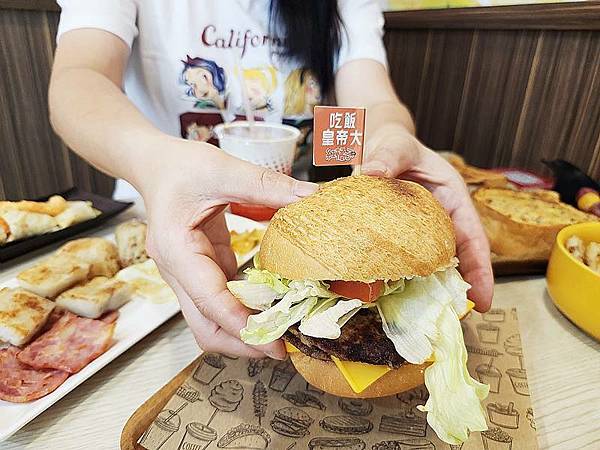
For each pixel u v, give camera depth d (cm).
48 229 134
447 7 182
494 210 120
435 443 76
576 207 131
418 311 74
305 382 88
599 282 91
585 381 89
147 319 100
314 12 150
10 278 118
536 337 100
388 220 69
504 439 76
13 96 216
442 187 99
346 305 70
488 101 176
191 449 74
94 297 99
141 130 94
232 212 151
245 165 79
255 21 155
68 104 105
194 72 155
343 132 81
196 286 76
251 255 124
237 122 153
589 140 141
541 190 137
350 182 75
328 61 159
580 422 80
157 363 92
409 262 67
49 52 219
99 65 121
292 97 166
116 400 82
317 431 78
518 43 159
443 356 71
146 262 120
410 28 203
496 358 93
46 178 240
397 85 220
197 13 150
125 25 134
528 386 87
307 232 69
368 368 75
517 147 168
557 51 146
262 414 80
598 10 127
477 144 186
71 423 77
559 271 100
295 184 77
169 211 79
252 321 71
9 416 74
